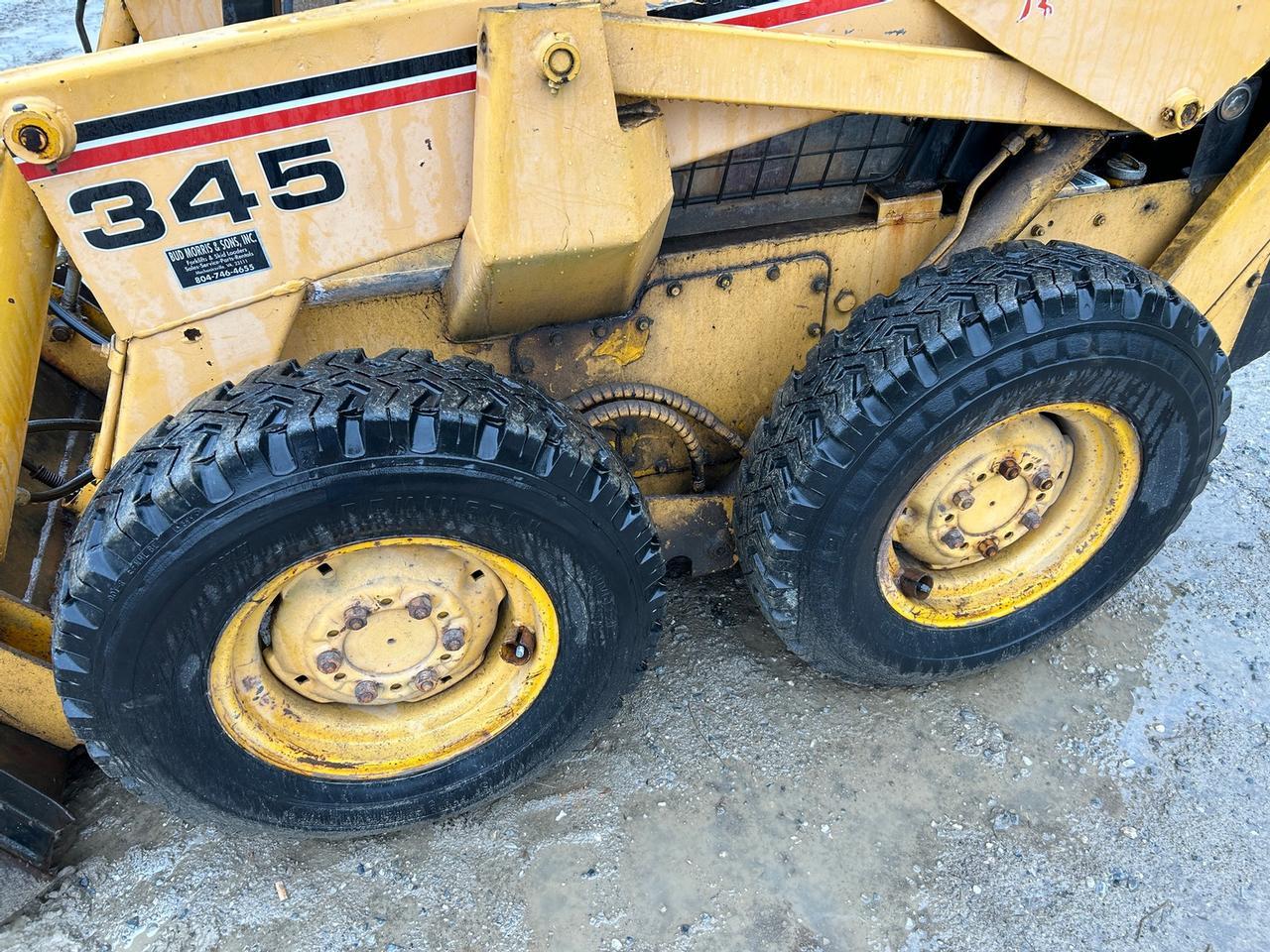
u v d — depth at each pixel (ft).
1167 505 8.14
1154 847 7.41
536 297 6.35
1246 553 10.16
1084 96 6.69
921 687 8.67
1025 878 7.21
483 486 5.65
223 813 6.54
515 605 6.77
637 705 8.52
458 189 5.84
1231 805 7.71
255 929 6.89
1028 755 8.09
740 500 7.54
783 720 8.37
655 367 7.66
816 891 7.12
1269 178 8.09
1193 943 6.82
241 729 6.38
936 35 6.38
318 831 6.98
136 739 5.92
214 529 5.23
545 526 6.02
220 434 5.25
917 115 6.45
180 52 4.85
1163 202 8.50
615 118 5.48
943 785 7.86
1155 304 6.69
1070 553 8.32
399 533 5.74
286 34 4.98
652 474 8.50
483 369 6.26
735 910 6.98
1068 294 6.37
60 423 7.97
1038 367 6.48
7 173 6.02
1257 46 6.85
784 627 7.47
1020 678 8.77
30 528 7.79
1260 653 9.06
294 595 6.15
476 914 6.98
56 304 8.77
